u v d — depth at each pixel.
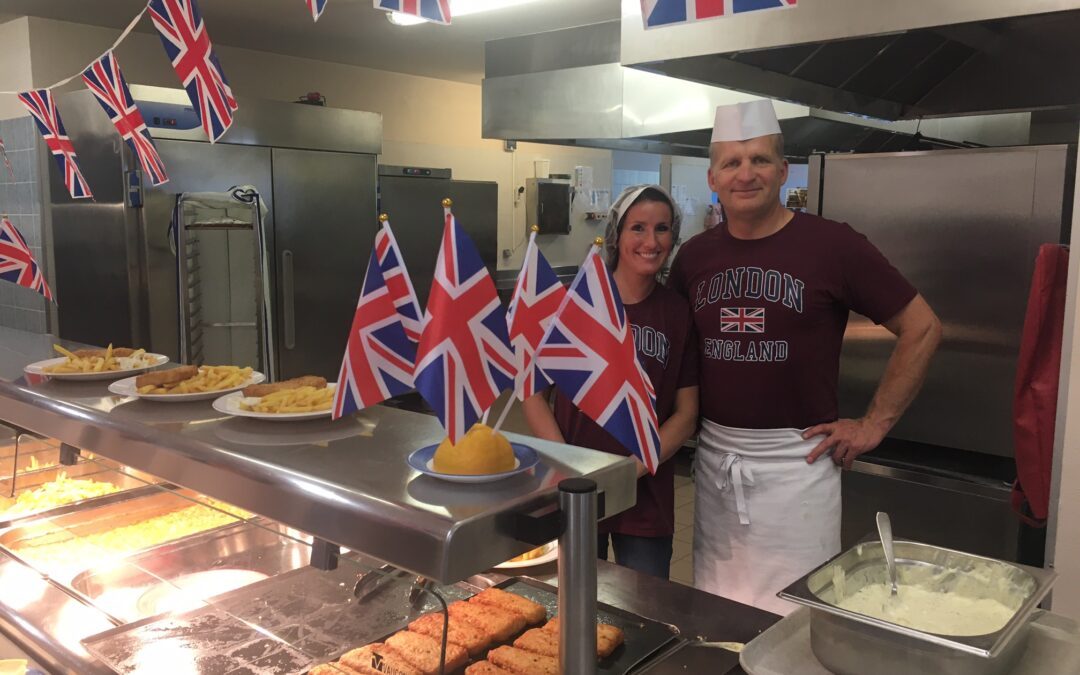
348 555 1.42
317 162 4.63
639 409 1.14
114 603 1.45
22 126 4.50
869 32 1.84
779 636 1.22
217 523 1.64
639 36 2.25
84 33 4.54
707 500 2.17
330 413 1.37
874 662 1.07
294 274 4.58
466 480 1.06
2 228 2.29
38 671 1.33
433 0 1.23
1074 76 2.94
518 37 3.77
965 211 2.66
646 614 1.40
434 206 5.64
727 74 2.43
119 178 3.96
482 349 1.03
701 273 2.13
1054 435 1.89
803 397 2.04
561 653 1.08
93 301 4.27
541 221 6.78
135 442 1.37
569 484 1.05
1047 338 1.98
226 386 1.58
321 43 4.96
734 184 1.97
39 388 1.67
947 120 3.98
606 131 3.57
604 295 1.13
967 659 1.02
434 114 6.25
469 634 1.30
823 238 2.00
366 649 1.26
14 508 1.87
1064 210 2.51
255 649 1.26
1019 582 1.19
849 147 4.18
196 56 1.63
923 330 1.98
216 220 4.09
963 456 2.75
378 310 1.18
